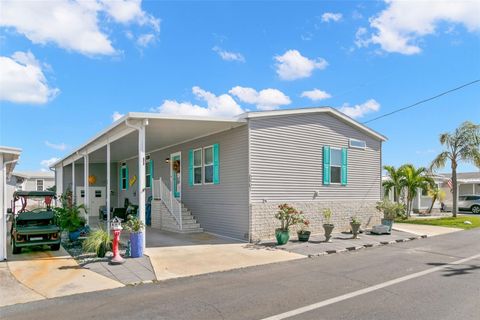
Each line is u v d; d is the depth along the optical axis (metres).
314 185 13.90
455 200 22.72
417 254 10.25
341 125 15.16
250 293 6.28
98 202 24.73
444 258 9.59
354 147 15.61
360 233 14.45
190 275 7.74
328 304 5.60
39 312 5.43
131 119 10.14
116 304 5.75
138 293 6.38
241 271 8.12
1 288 6.74
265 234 12.27
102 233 9.66
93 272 7.88
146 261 8.91
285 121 13.13
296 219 11.89
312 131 13.99
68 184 25.12
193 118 10.89
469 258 9.59
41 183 37.94
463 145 22.12
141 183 9.91
